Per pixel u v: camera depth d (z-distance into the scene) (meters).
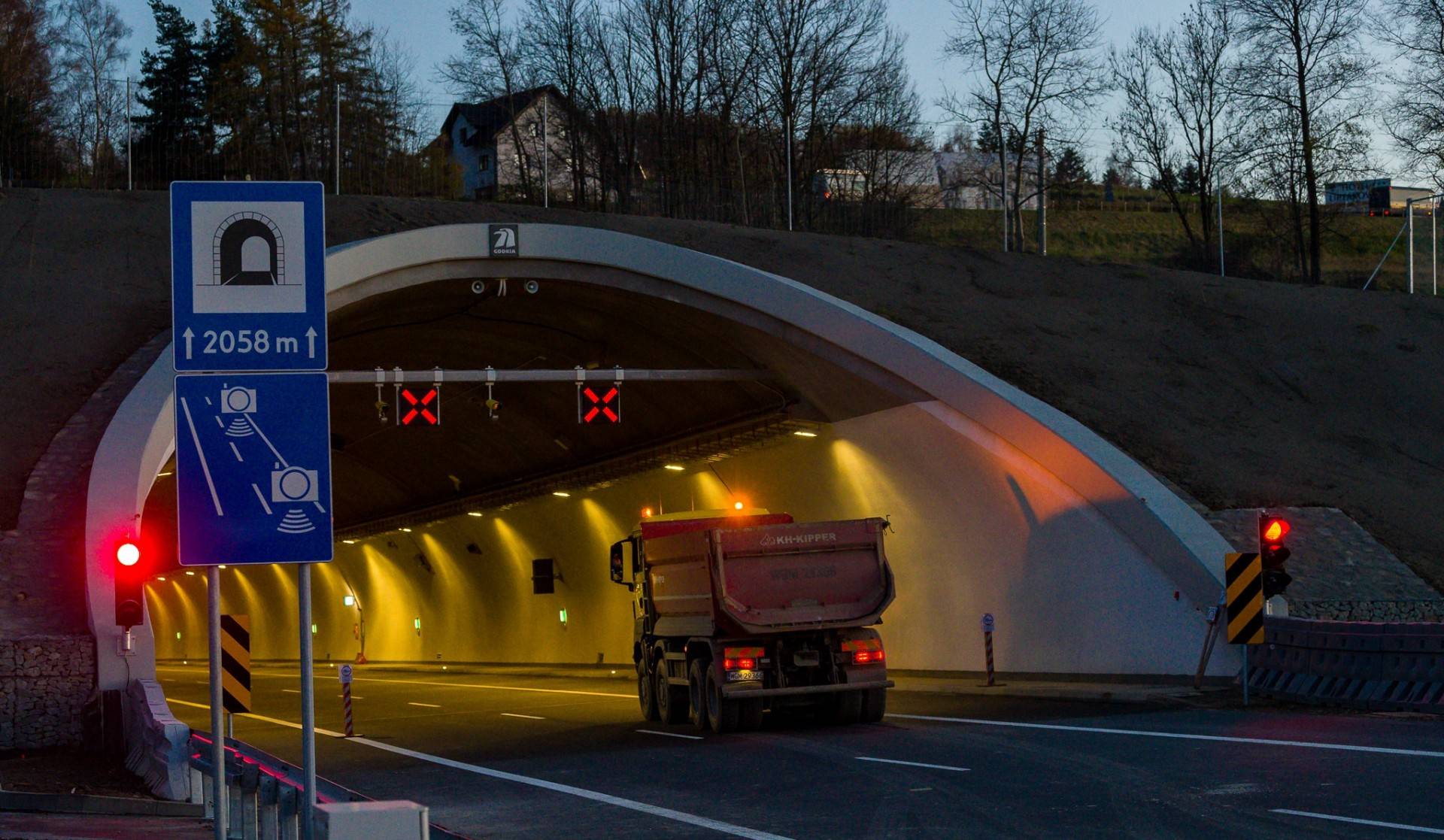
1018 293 40.75
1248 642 22.44
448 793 16.64
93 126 79.38
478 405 48.19
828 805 13.82
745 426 36.59
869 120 76.38
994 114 71.25
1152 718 20.86
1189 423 33.16
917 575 33.78
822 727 23.08
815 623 23.36
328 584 79.56
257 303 7.62
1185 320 39.88
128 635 23.80
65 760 22.34
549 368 44.50
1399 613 25.77
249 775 10.61
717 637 23.45
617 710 30.36
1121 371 35.59
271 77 79.31
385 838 6.29
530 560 55.91
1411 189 69.12
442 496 60.25
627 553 46.03
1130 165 76.62
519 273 33.59
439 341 41.97
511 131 84.94
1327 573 26.83
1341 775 13.69
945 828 11.91
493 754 21.34
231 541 7.44
